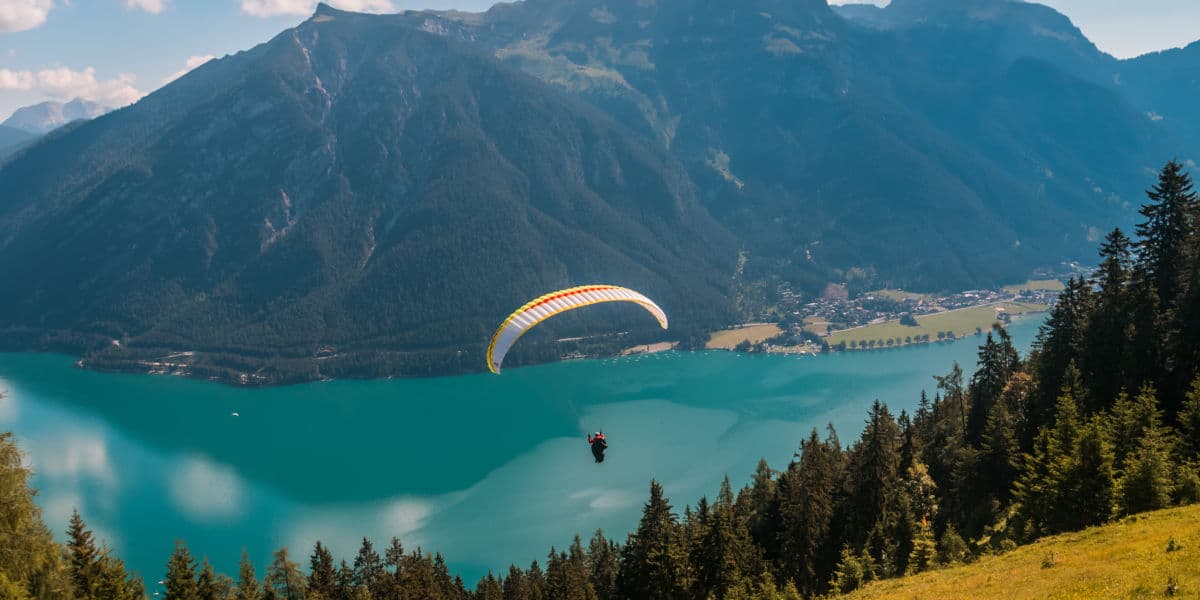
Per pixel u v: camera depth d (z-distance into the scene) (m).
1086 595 31.19
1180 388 67.25
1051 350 81.25
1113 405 66.12
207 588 68.56
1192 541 33.94
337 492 150.50
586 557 100.12
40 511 38.66
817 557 75.56
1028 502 55.47
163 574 115.75
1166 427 56.66
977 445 82.94
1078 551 39.34
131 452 179.38
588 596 78.31
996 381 87.88
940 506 75.69
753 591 66.88
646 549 73.06
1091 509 49.22
